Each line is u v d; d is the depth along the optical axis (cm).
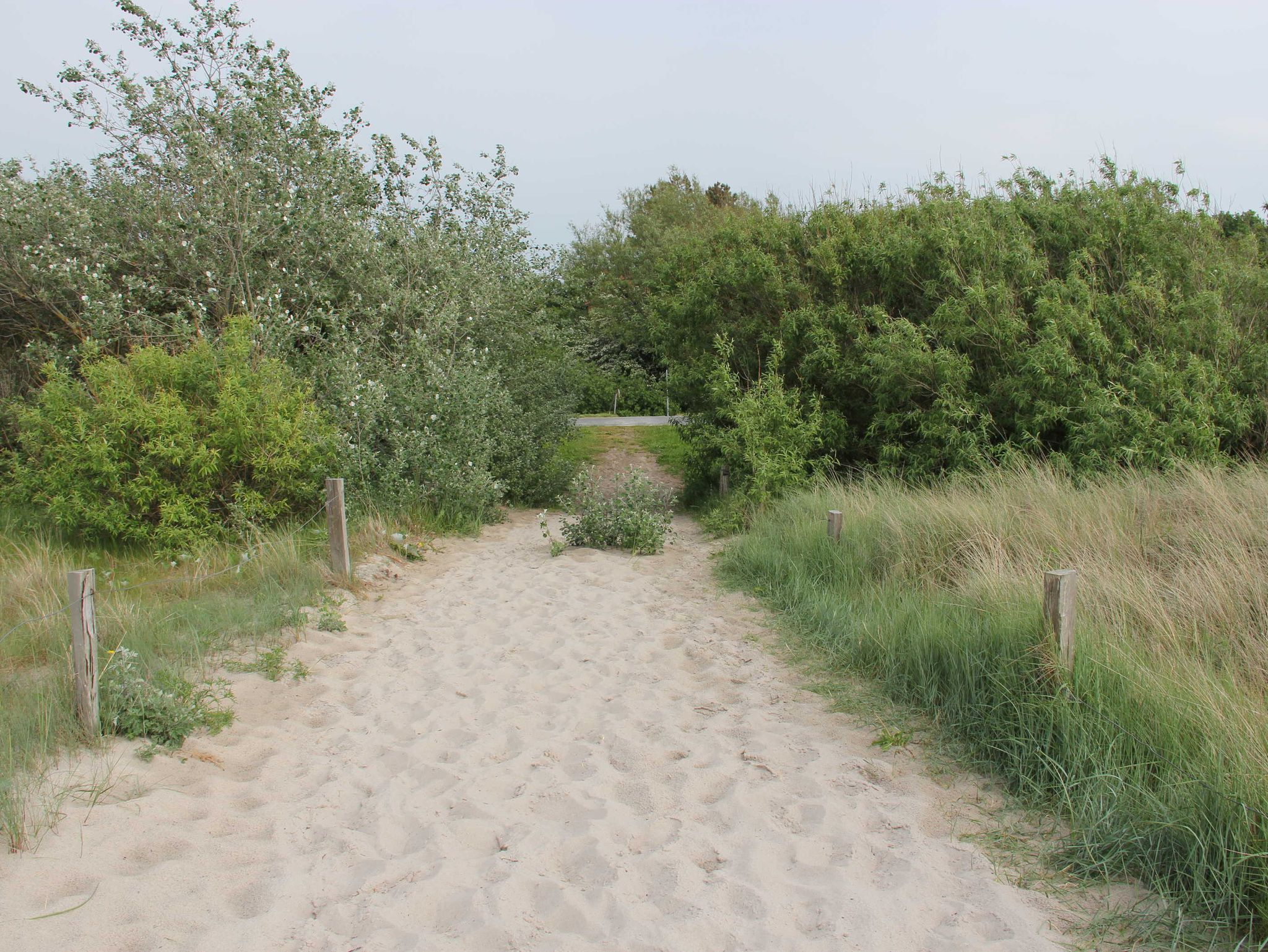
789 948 289
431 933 299
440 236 1392
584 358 1873
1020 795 394
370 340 1225
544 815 391
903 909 310
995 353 1080
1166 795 349
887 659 543
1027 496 751
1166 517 678
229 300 1174
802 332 1225
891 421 1116
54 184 1155
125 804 377
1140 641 482
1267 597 525
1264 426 986
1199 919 299
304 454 960
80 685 428
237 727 483
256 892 326
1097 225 1095
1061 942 291
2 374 1210
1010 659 457
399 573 855
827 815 381
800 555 793
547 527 1204
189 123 1166
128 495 855
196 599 697
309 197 1226
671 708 519
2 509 994
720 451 1275
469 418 1184
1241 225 1219
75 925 294
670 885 329
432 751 463
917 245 1146
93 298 1114
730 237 1396
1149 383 948
